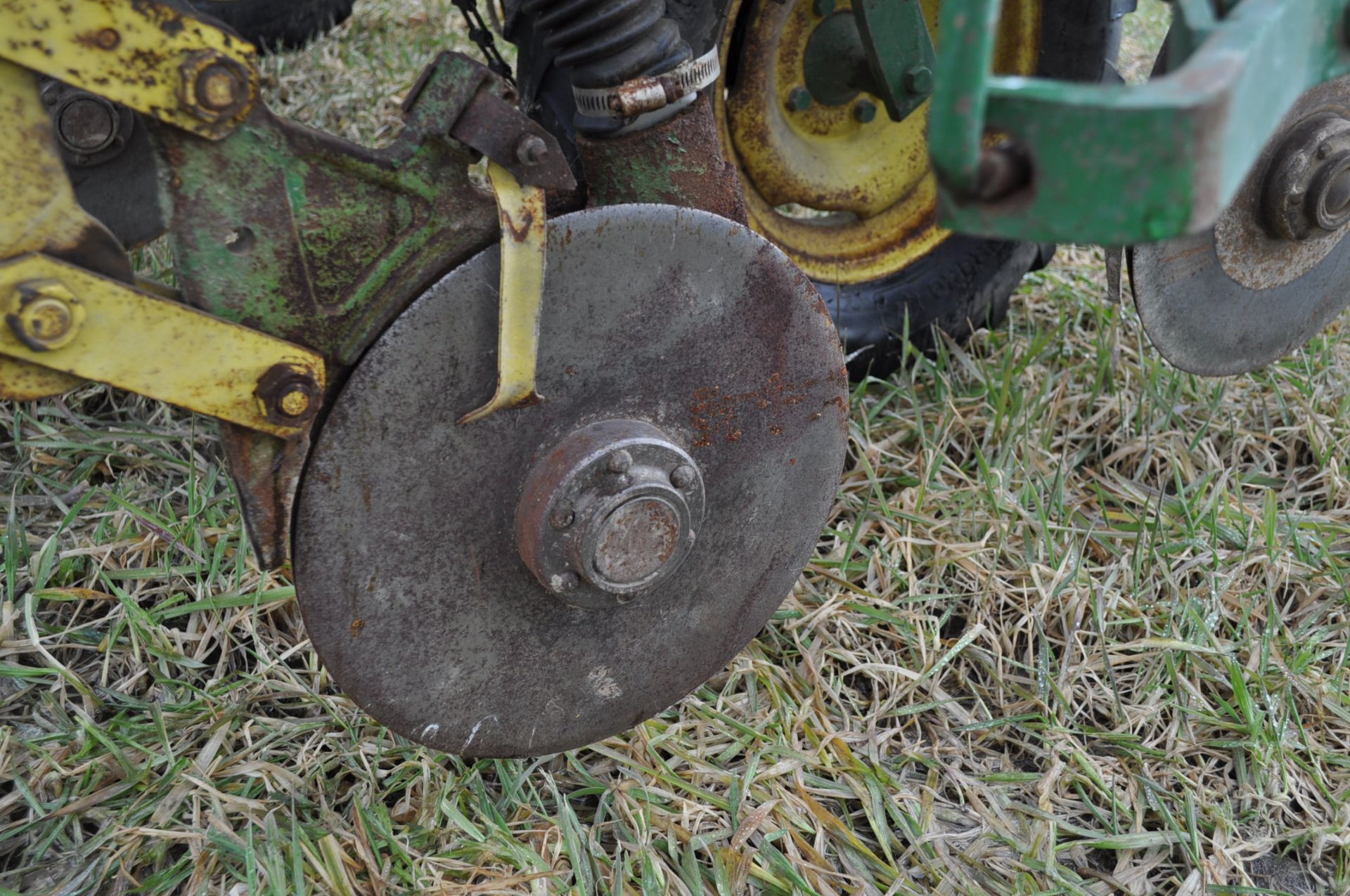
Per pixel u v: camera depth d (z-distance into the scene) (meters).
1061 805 1.80
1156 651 2.04
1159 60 1.84
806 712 1.86
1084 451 2.49
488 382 1.33
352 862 1.55
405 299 1.28
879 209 2.66
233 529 2.07
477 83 1.22
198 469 2.25
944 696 1.95
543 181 1.28
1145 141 0.73
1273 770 1.84
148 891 1.50
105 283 1.09
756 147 2.41
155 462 2.23
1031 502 2.35
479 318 1.30
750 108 2.37
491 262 1.29
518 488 1.41
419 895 1.51
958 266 2.66
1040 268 2.82
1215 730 1.94
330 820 1.61
